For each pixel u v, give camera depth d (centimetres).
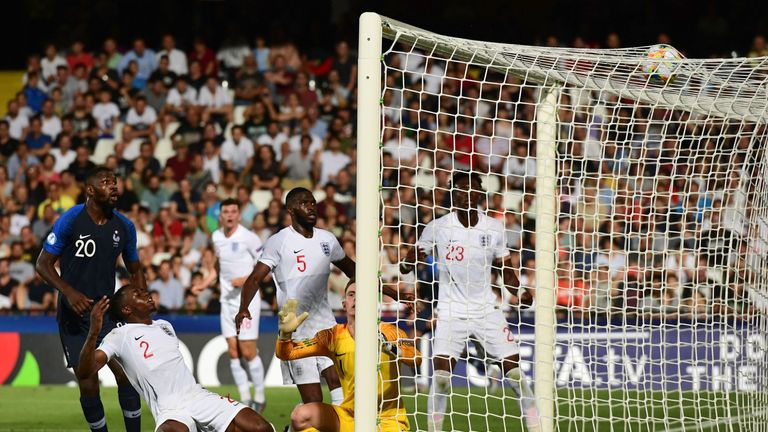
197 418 2506
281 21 7294
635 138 5062
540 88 2859
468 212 2995
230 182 6325
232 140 6556
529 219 5616
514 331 4669
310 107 6838
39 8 7462
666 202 4794
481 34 7188
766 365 2962
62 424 3728
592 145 5059
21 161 6662
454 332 3052
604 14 7062
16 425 3703
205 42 7331
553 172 2938
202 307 5350
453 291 3077
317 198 6456
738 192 3095
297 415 2419
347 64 6988
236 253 3997
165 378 2519
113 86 6988
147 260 5897
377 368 2177
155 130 6806
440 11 7212
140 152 6569
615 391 4128
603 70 2836
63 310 2841
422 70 6450
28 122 6919
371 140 2177
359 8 7250
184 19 7362
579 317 4597
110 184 2831
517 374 3006
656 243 4800
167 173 6419
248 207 6044
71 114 6894
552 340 2923
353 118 6831
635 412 3728
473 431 3384
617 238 4859
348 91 6931
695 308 3231
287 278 2906
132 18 7369
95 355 2492
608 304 3067
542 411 2909
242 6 7331
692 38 6994
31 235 6025
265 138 6662
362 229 2167
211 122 6844
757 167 3209
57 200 6362
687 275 4584
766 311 2977
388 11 7262
